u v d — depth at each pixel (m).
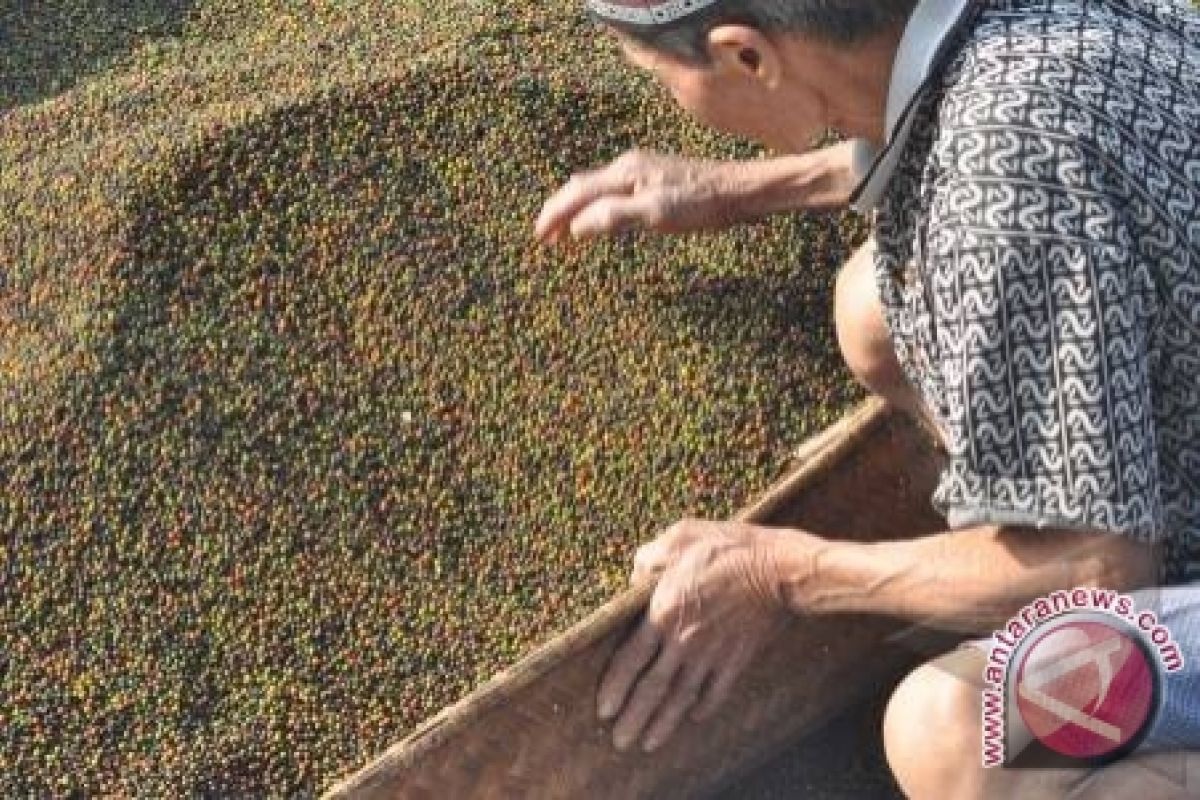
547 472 2.61
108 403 2.59
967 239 1.60
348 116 2.83
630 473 2.60
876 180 1.78
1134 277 1.61
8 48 3.17
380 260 2.75
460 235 2.78
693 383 2.67
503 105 2.86
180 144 2.77
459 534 2.57
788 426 2.64
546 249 2.77
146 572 2.52
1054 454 1.63
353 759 2.39
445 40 2.98
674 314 2.72
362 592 2.52
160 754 2.39
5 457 2.55
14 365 2.63
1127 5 1.71
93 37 3.17
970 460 1.67
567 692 2.14
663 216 2.48
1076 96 1.59
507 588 2.53
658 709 2.21
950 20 1.63
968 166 1.60
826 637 2.34
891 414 2.31
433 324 2.71
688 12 1.69
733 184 2.46
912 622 2.07
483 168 2.83
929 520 2.46
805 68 1.72
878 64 1.69
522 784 2.18
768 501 2.24
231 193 2.75
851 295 2.33
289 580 2.53
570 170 2.84
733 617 2.11
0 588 2.49
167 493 2.56
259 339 2.67
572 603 2.50
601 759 2.25
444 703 2.43
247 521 2.56
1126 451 1.62
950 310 1.64
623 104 2.88
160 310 2.67
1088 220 1.57
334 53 3.01
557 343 2.71
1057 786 1.94
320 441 2.62
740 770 2.44
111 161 2.79
